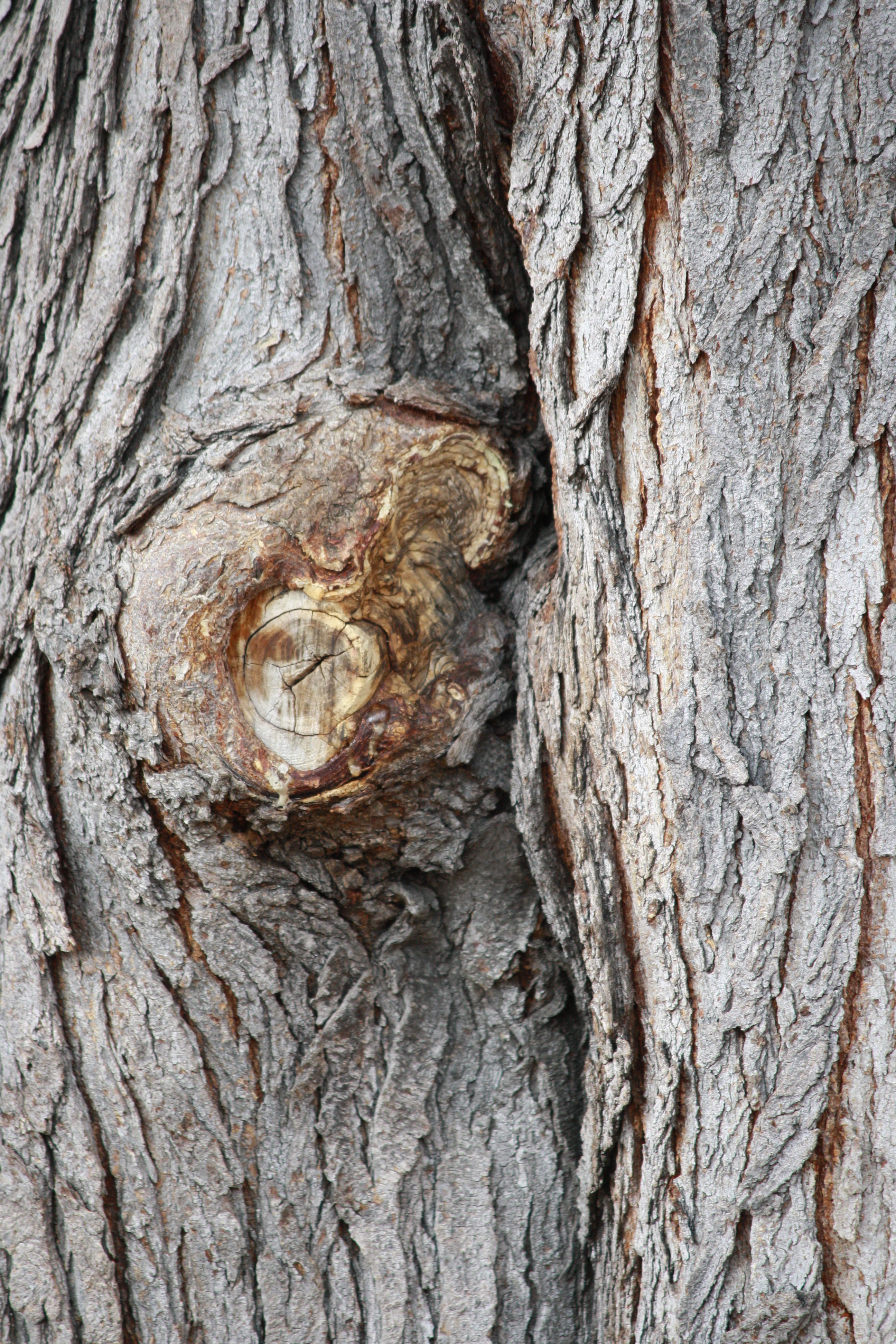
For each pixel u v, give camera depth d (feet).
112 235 8.87
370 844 8.87
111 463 8.82
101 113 8.88
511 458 8.89
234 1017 8.90
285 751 8.77
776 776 8.66
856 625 8.63
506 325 8.91
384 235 8.86
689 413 8.65
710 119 8.58
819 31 8.56
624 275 8.66
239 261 8.86
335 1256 8.93
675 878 8.70
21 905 8.91
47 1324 8.93
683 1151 8.73
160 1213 8.91
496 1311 8.93
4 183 8.96
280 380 8.82
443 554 8.88
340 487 8.76
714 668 8.66
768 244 8.59
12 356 8.93
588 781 8.78
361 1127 8.93
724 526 8.64
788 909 8.66
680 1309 8.73
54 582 8.82
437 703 8.84
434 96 8.79
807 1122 8.66
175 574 8.73
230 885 8.85
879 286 8.58
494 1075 8.97
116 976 8.90
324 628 8.76
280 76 8.82
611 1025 8.80
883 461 8.61
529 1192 8.95
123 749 8.80
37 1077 8.91
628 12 8.60
